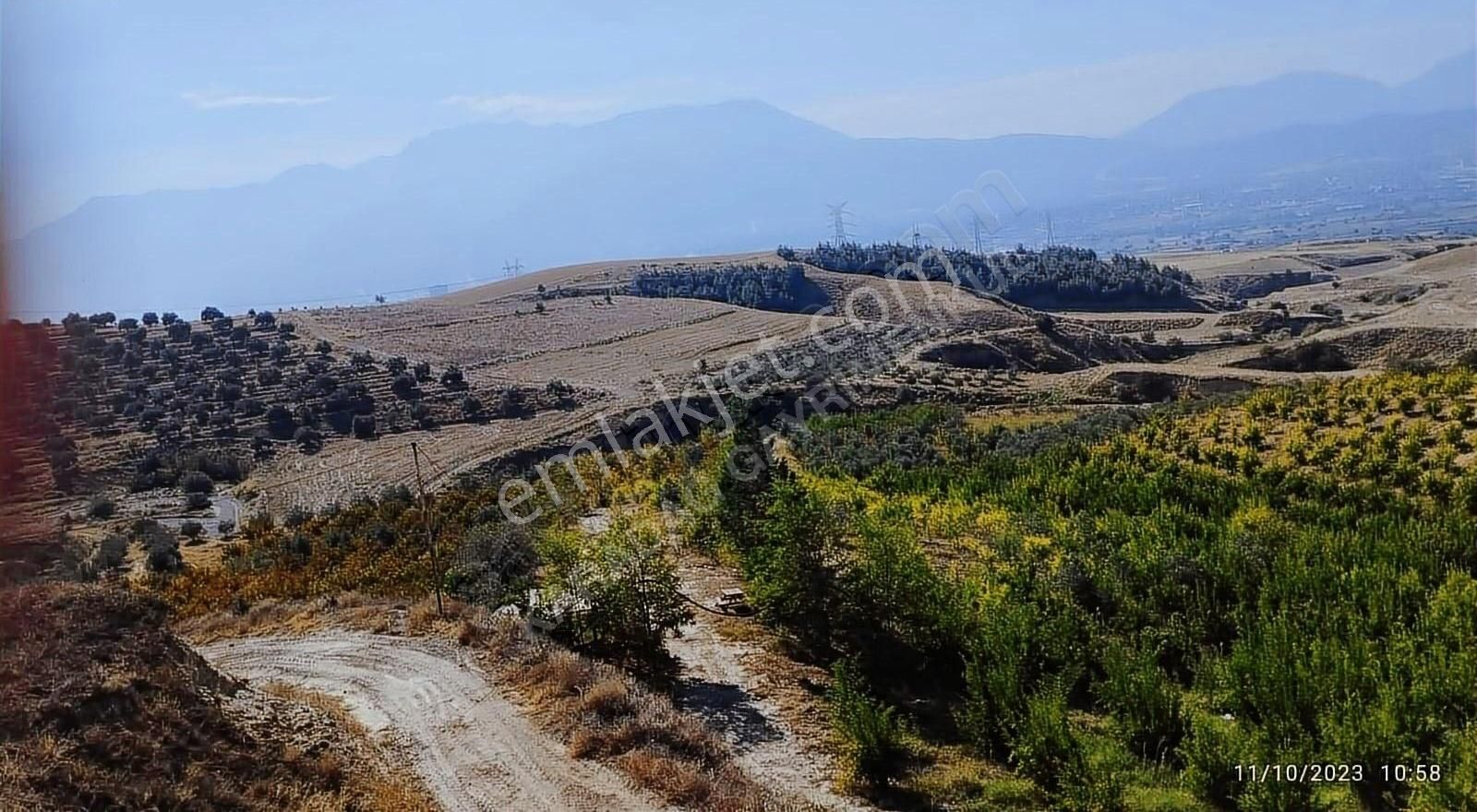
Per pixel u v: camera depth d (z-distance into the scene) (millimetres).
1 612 17484
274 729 17266
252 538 48469
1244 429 38750
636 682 19875
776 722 18469
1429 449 32750
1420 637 19656
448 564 30766
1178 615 22797
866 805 15555
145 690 16406
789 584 22484
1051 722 16516
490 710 19000
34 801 12797
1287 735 16547
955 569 27391
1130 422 47656
